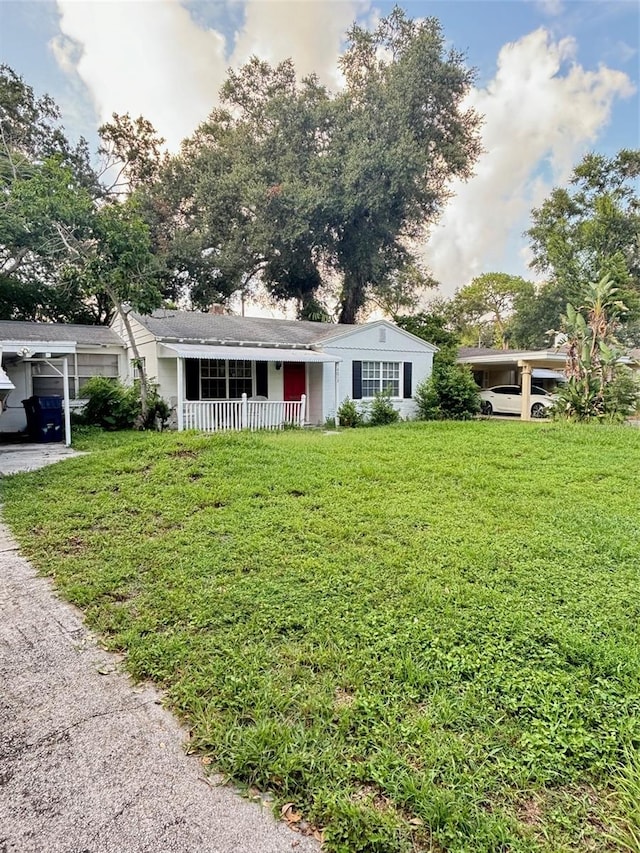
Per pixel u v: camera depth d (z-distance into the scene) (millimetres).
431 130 25266
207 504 5852
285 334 16516
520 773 1941
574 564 4047
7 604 3557
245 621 3189
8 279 19844
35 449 10438
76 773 2014
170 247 23703
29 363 13883
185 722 2324
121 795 1905
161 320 15250
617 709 2277
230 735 2182
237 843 1704
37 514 5594
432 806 1780
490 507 5754
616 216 27609
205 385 14938
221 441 9078
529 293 35062
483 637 2926
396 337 17375
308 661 2736
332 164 23266
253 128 25812
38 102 20828
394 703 2369
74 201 12984
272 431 13055
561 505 5840
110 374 15758
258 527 5027
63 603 3576
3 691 2566
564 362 20125
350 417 15414
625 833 1691
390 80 24250
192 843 1704
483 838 1674
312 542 4602
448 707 2316
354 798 1855
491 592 3512
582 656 2689
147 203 23578
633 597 3430
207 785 1958
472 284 45438
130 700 2496
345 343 16219
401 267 27203
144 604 3475
